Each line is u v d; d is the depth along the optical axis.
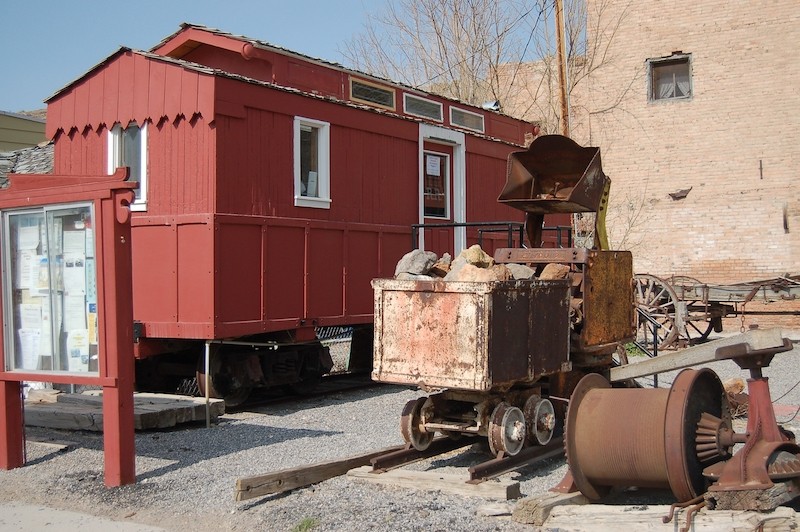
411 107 13.69
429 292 6.46
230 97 9.93
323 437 8.62
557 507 5.26
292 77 11.60
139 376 11.77
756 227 19.94
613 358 8.85
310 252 11.01
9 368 7.45
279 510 5.84
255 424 9.50
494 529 5.27
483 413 6.64
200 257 9.70
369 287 12.08
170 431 9.05
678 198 20.69
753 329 5.51
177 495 6.43
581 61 22.22
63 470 7.34
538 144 8.16
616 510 5.09
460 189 14.16
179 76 10.00
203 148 9.82
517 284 6.47
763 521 4.61
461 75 26.86
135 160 10.53
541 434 7.10
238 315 9.92
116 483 6.75
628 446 5.47
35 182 7.44
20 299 7.46
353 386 12.56
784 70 19.73
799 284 16.08
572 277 7.47
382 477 6.43
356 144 11.92
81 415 8.75
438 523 5.40
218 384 10.60
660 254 20.83
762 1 19.88
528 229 8.48
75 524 5.87
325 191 11.31
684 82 20.88
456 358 6.30
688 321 16.06
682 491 5.14
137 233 10.25
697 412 5.43
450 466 7.17
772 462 4.92
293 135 10.81
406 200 12.90
